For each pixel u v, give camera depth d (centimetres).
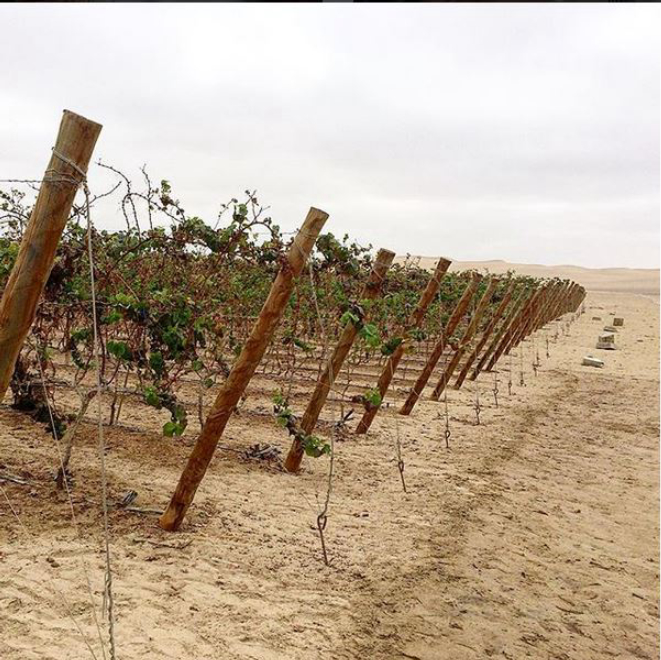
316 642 342
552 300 2517
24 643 305
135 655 308
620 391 1291
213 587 380
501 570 472
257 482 574
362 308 595
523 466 744
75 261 487
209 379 606
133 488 510
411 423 880
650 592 475
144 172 481
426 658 348
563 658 374
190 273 626
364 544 475
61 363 902
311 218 432
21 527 417
